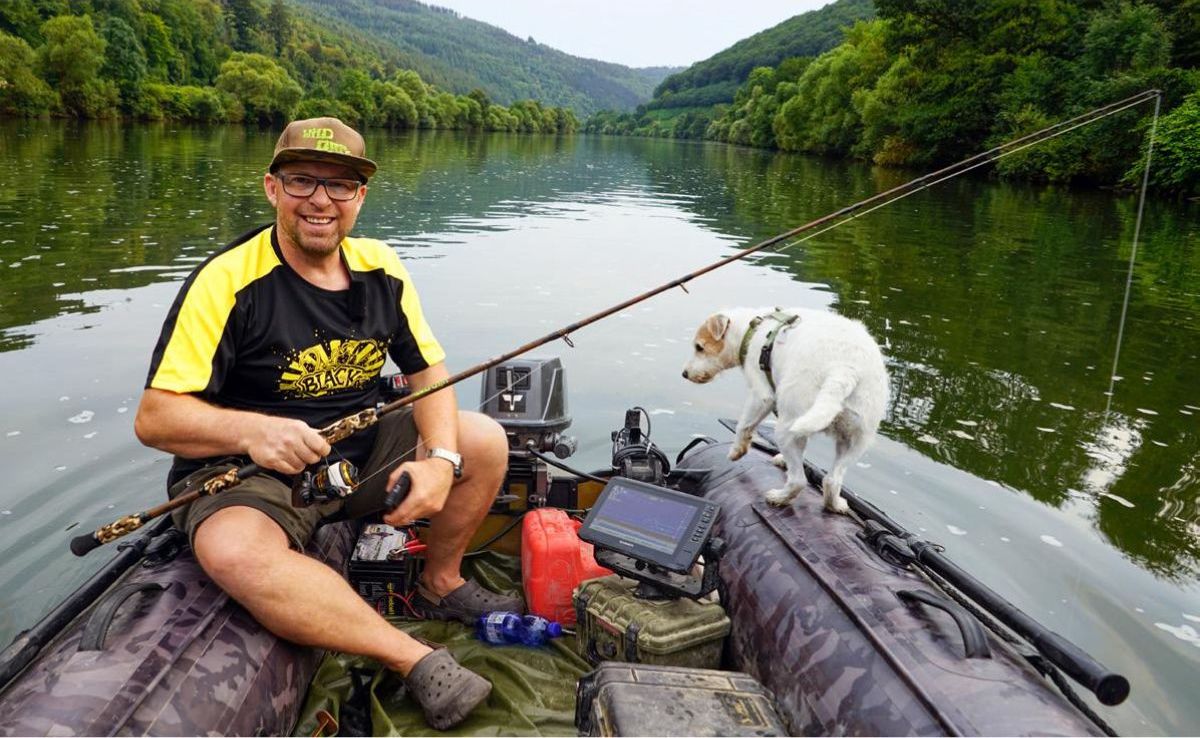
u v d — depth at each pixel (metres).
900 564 2.68
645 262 11.30
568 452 3.43
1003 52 34.00
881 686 2.12
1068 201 22.14
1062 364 6.98
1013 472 4.64
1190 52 26.91
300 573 2.33
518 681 2.68
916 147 37.47
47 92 47.25
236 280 2.49
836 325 3.15
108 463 4.16
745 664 2.66
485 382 3.49
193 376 2.42
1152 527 4.02
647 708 2.00
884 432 5.18
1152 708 2.75
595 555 2.76
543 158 41.94
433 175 25.41
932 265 11.72
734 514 3.26
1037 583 3.49
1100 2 34.41
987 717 1.91
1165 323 8.65
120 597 2.18
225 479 2.31
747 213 18.56
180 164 22.44
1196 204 21.66
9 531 3.52
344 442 2.82
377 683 2.58
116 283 8.14
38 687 1.98
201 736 1.98
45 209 12.95
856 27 52.00
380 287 2.80
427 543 3.02
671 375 6.09
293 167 2.45
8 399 4.98
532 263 10.80
